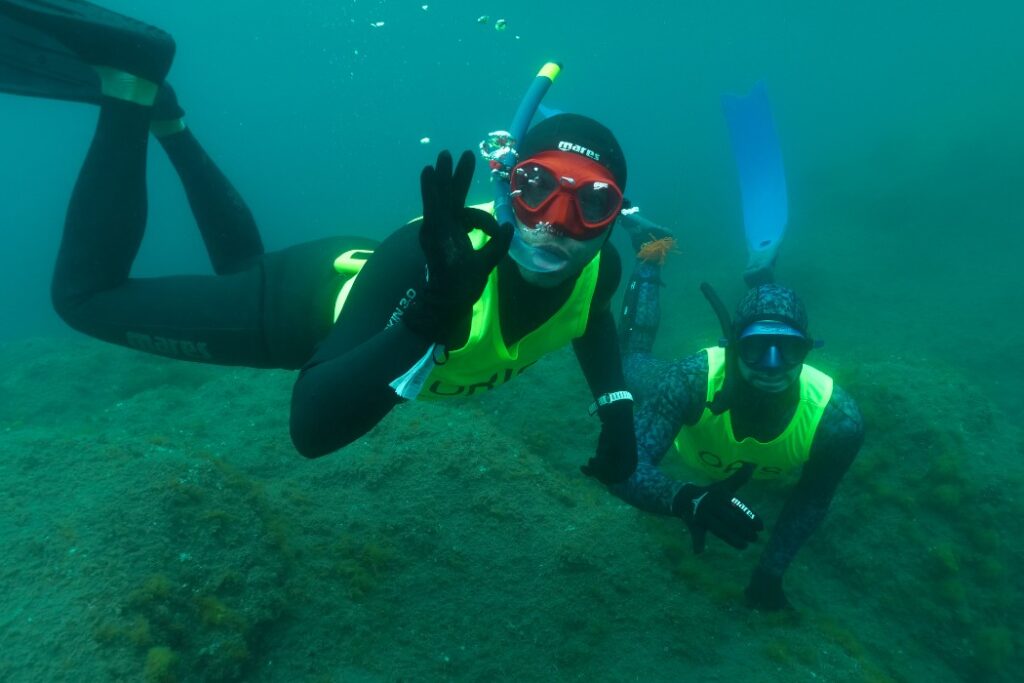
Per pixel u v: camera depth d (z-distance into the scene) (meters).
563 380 3.06
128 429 2.62
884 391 2.60
